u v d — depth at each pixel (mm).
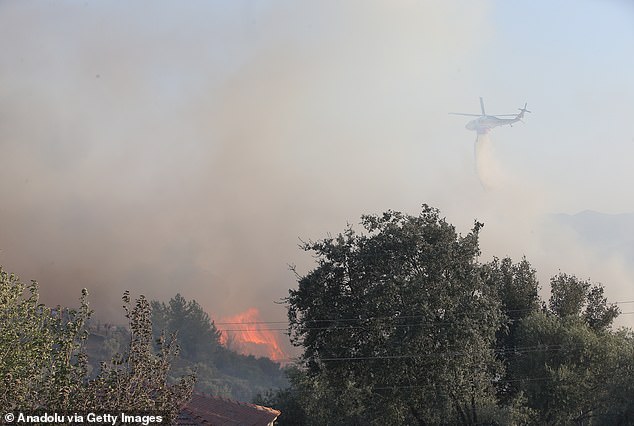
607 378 40875
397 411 36094
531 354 42125
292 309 36656
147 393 16250
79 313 16406
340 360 34656
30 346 15586
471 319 33844
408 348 32875
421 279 33938
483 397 37812
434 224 36125
